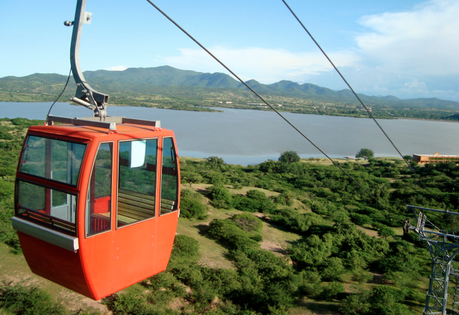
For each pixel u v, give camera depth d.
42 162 6.10
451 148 182.88
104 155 5.86
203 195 50.16
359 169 102.50
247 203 48.38
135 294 20.80
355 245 36.78
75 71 6.92
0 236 23.02
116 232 6.24
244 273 27.28
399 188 77.62
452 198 64.38
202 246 32.75
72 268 6.00
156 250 7.30
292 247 35.19
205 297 22.45
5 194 31.08
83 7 6.65
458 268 32.72
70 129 6.06
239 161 114.88
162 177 7.12
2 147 85.00
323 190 72.25
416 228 22.73
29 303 17.53
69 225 5.75
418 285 29.34
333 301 25.36
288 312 23.05
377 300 24.56
